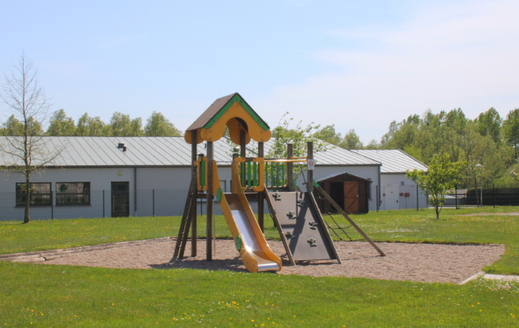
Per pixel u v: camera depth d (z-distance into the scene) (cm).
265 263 980
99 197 2811
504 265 984
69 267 976
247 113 1177
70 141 3206
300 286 789
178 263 1116
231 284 803
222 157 3148
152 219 2491
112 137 3412
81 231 1814
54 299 694
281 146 2200
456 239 1466
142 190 2892
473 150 6444
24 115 2441
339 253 1259
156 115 8325
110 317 607
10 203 2658
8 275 878
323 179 3058
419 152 7125
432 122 9906
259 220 1231
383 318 602
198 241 1569
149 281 827
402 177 3812
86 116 8406
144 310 638
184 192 2973
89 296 712
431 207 3769
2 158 2747
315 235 1138
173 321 591
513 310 638
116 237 1578
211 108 1249
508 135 9144
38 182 2702
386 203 3625
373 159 3734
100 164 2819
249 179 1191
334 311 636
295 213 1173
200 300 692
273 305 667
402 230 1808
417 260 1115
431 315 615
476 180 5775
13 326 568
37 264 1023
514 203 4041
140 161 2947
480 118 9756
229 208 1080
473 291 748
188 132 1277
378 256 1191
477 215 2703
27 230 1862
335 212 3089
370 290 758
